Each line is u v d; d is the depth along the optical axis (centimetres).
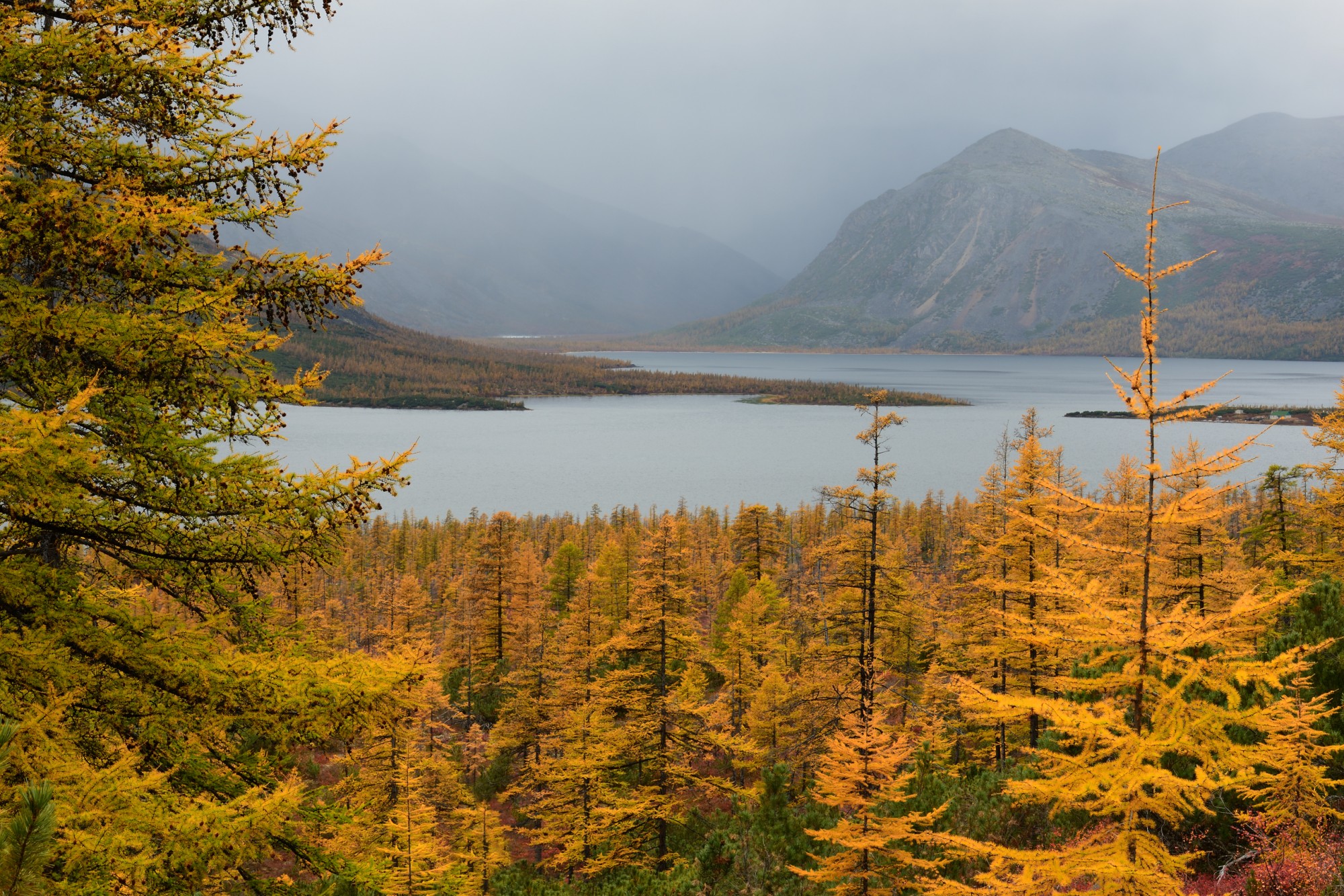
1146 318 758
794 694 2900
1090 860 757
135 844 525
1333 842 949
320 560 732
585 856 2764
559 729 3325
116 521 670
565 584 5934
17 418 490
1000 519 3094
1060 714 789
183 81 662
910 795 1478
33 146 623
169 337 604
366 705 714
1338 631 1170
